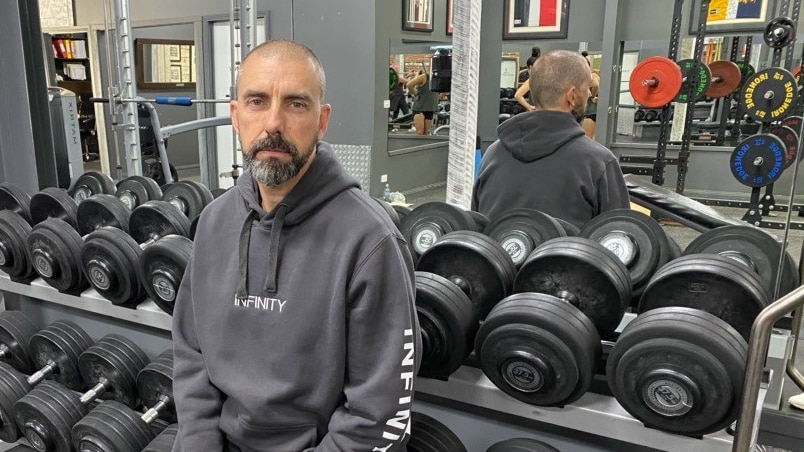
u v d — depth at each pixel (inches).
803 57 190.4
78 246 82.4
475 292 62.6
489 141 232.8
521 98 228.1
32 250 82.9
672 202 85.7
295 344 45.9
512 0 213.5
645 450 61.1
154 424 80.4
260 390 46.8
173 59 302.8
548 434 65.4
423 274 58.9
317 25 200.8
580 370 50.8
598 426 53.5
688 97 186.2
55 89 145.9
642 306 57.1
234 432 50.3
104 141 302.0
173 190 95.5
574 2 203.3
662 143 189.6
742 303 51.8
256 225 48.0
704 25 179.3
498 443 60.4
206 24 236.1
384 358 44.2
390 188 223.5
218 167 248.8
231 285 48.8
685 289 54.1
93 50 287.9
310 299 45.4
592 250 56.3
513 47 257.6
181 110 313.9
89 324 98.9
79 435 78.1
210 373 50.5
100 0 277.9
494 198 85.0
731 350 44.9
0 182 108.1
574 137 78.2
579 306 57.2
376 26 191.6
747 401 43.6
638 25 197.5
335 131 206.2
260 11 211.3
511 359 52.8
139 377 80.4
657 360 47.0
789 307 42.1
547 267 57.5
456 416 70.1
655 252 64.9
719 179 224.1
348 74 199.2
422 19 215.8
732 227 63.6
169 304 74.4
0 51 104.1
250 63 44.0
